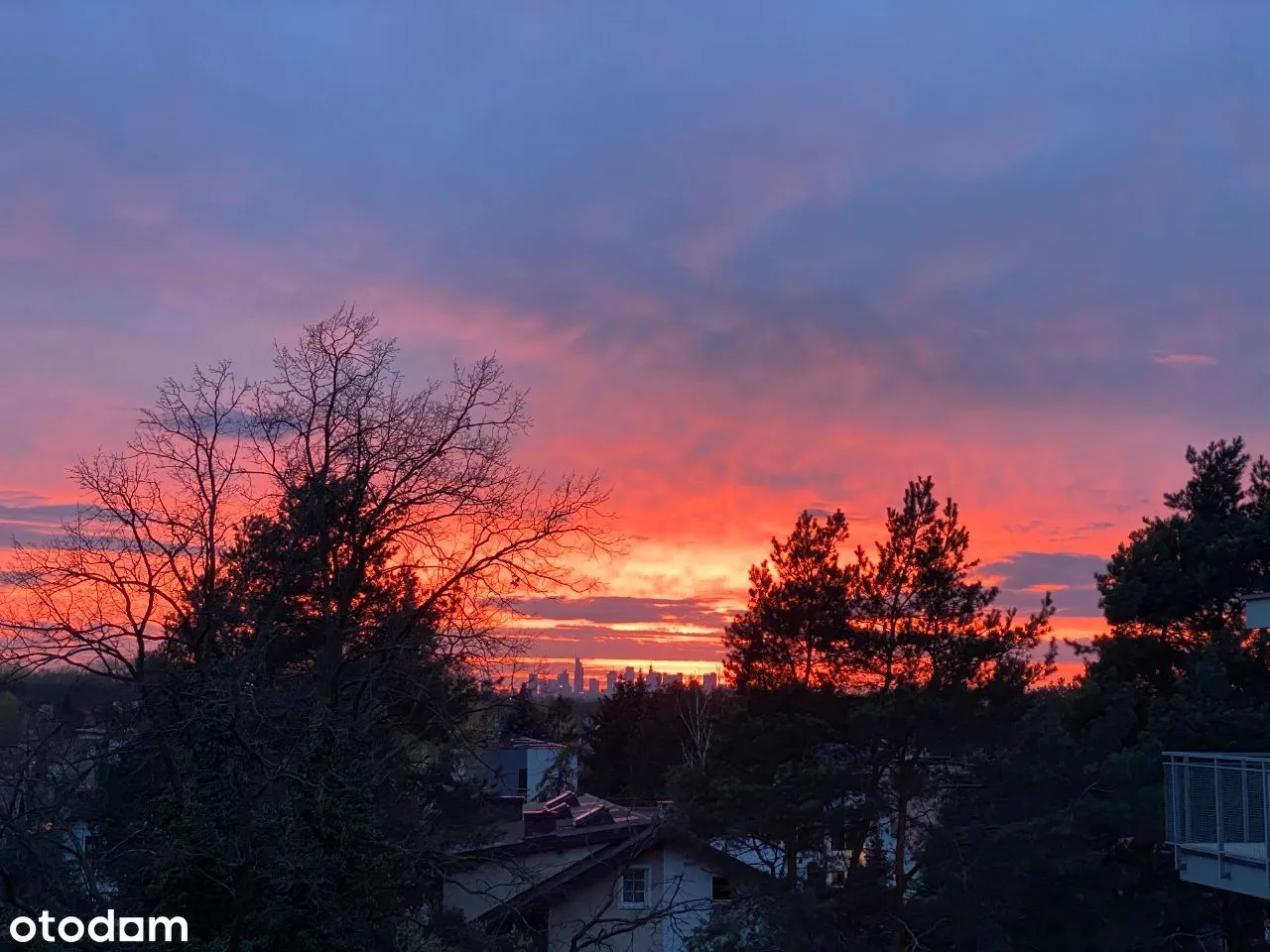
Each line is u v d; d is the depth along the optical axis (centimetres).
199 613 1861
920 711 2728
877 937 2734
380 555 2139
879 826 2842
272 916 1409
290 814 1469
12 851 1505
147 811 1612
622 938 2798
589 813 3219
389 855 1562
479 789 2727
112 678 1789
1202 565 2958
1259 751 2553
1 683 1719
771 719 2891
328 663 1991
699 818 2681
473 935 1970
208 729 1523
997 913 2556
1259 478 3166
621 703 7006
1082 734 2845
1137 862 2700
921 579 2912
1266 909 2711
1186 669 2964
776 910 2497
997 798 2706
